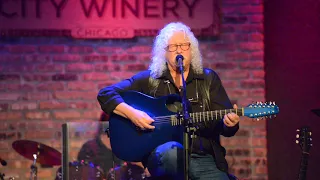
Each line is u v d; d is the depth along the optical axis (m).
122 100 9.84
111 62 13.75
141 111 9.63
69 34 13.61
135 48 13.75
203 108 9.83
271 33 13.39
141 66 13.75
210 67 13.84
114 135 9.86
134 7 13.62
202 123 9.67
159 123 9.59
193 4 13.66
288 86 12.80
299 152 12.52
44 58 13.66
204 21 13.67
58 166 13.52
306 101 12.24
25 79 13.63
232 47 13.85
